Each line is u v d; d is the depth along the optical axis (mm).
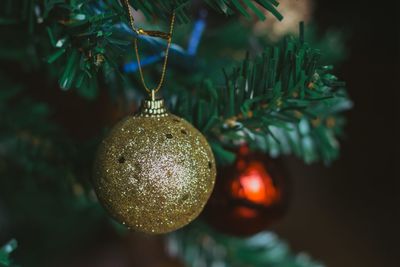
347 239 1074
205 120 346
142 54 358
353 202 1154
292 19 500
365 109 1248
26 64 453
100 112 535
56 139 453
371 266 1013
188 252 521
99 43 287
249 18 276
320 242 1066
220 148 356
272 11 274
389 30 1253
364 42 1270
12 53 434
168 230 287
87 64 293
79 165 406
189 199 278
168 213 277
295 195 1168
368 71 1266
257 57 336
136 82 403
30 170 460
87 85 305
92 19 291
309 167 1224
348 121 1243
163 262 854
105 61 296
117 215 284
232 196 389
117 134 280
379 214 1125
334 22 1205
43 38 369
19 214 686
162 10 309
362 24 1252
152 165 271
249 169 392
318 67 305
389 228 1093
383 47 1266
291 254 549
